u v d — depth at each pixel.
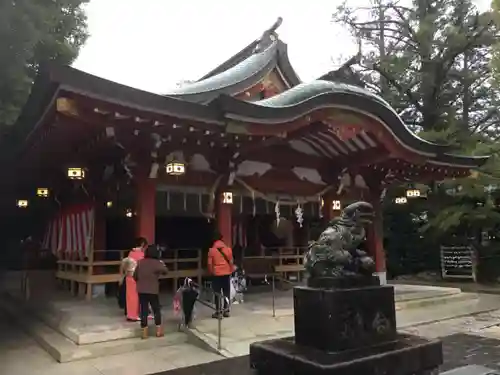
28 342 8.23
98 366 6.29
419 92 22.05
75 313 8.70
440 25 20.72
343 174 13.52
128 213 11.28
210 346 6.98
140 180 9.52
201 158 10.77
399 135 10.99
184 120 8.22
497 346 7.20
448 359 6.34
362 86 11.83
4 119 12.16
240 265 13.35
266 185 12.09
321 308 4.48
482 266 18.58
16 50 11.77
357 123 10.23
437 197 19.30
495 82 18.16
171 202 10.45
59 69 6.51
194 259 11.37
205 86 12.83
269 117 8.72
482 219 17.23
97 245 11.20
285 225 15.24
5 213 18.41
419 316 10.05
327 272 4.80
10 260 18.62
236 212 12.83
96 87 6.94
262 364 4.70
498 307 11.59
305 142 12.66
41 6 13.24
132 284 8.10
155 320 7.54
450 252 19.41
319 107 9.35
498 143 18.25
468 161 12.96
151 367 6.19
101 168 11.06
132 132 8.76
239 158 11.16
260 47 15.33
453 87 22.83
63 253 12.71
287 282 13.34
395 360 4.32
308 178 13.08
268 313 9.22
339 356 4.20
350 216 5.02
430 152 11.90
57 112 7.08
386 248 22.17
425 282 18.77
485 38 19.42
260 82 13.68
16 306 11.84
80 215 11.49
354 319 4.54
